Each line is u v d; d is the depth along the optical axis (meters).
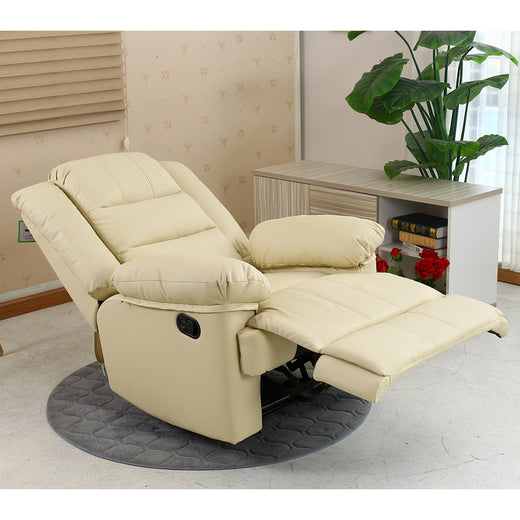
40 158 4.00
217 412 2.53
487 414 2.85
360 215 3.92
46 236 2.96
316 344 2.39
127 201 3.19
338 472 2.52
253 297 2.46
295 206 4.24
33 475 2.56
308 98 4.98
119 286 2.65
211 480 2.50
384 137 4.58
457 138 4.20
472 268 3.70
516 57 3.85
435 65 3.87
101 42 4.03
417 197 3.60
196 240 3.22
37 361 3.46
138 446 2.71
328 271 3.09
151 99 4.35
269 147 4.95
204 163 4.66
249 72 4.73
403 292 2.78
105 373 3.18
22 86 3.80
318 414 2.89
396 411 2.89
